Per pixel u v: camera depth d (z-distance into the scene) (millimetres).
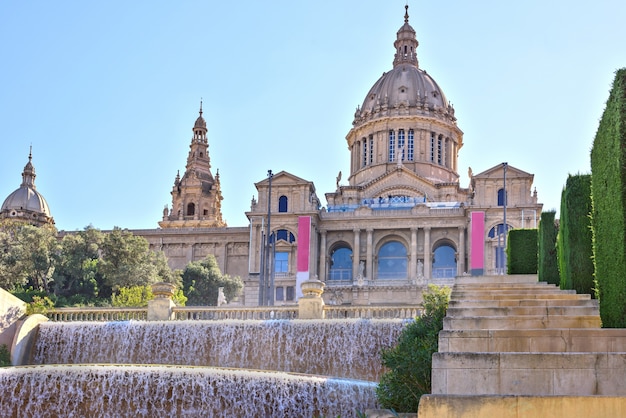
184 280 113438
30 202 169250
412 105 144000
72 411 37125
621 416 17875
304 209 119750
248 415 35688
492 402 18172
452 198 133125
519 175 115188
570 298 32375
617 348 23734
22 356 48156
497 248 113188
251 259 118875
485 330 24422
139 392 36969
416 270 117125
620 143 23891
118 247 100125
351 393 34719
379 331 45188
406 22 160250
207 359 47281
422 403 18328
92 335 48969
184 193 172000
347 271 120375
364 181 142250
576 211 34719
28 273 95000
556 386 20969
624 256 23859
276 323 46938
